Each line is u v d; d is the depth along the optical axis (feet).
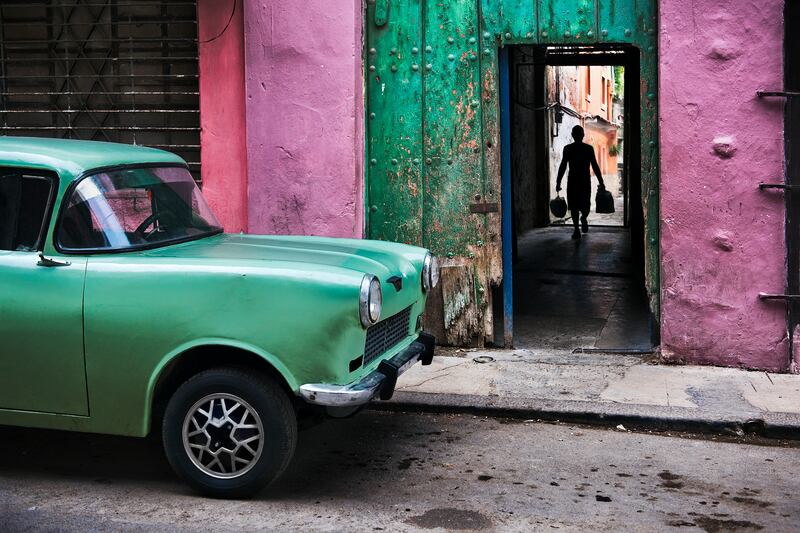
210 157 26.30
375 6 25.18
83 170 15.89
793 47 22.17
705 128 22.67
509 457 17.60
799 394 20.92
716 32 22.36
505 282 25.54
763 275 22.76
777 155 22.40
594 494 15.62
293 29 24.75
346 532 13.99
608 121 113.70
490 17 24.61
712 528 14.16
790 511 14.87
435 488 15.93
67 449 18.26
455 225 25.39
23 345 15.42
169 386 15.93
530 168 63.98
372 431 19.27
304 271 14.58
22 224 15.70
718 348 23.25
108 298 15.03
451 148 25.21
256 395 14.83
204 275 14.75
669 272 23.31
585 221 59.47
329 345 14.47
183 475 15.40
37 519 14.56
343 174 24.82
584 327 28.07
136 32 26.76
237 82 25.90
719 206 22.80
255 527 14.21
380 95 25.45
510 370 23.29
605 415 19.61
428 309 25.80
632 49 40.09
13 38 27.48
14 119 27.63
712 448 18.21
